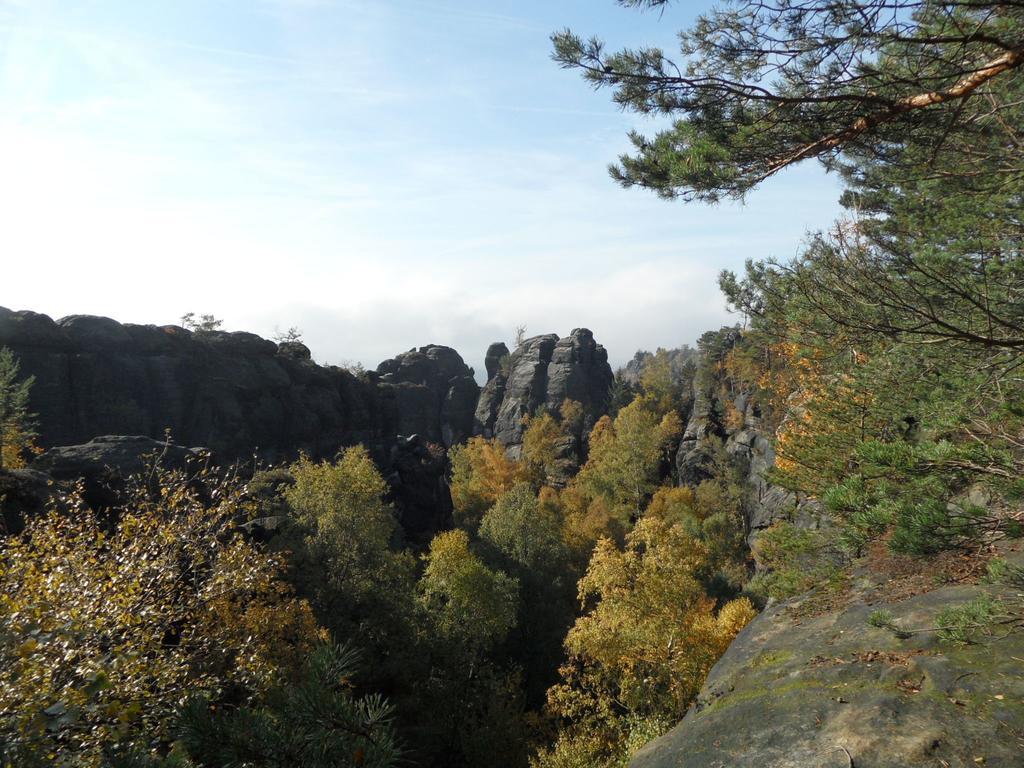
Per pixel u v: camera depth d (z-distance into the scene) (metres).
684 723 7.58
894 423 10.46
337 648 3.83
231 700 13.15
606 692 24.09
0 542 11.41
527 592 42.38
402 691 29.92
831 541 10.25
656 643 22.12
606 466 73.62
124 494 27.00
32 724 6.68
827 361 11.59
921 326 5.84
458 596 33.09
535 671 37.84
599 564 23.97
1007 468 4.93
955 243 7.58
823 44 5.50
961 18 5.21
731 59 6.16
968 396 6.60
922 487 5.26
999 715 5.58
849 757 5.57
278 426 62.84
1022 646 6.43
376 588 32.38
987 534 4.70
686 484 68.88
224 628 14.06
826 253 7.08
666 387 99.19
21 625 7.87
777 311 10.59
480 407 112.88
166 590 12.75
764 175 6.66
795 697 6.88
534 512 49.31
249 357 64.62
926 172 8.07
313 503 34.75
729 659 8.69
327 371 71.31
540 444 88.38
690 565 23.16
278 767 3.29
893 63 5.93
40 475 22.31
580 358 106.69
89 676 8.67
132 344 57.94
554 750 23.89
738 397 67.62
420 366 120.50
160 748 9.16
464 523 66.94
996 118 6.74
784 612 9.58
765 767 5.82
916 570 8.52
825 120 6.12
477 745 27.31
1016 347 5.53
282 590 18.89
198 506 14.51
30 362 51.94
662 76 6.19
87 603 10.66
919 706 6.00
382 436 74.12
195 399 59.16
